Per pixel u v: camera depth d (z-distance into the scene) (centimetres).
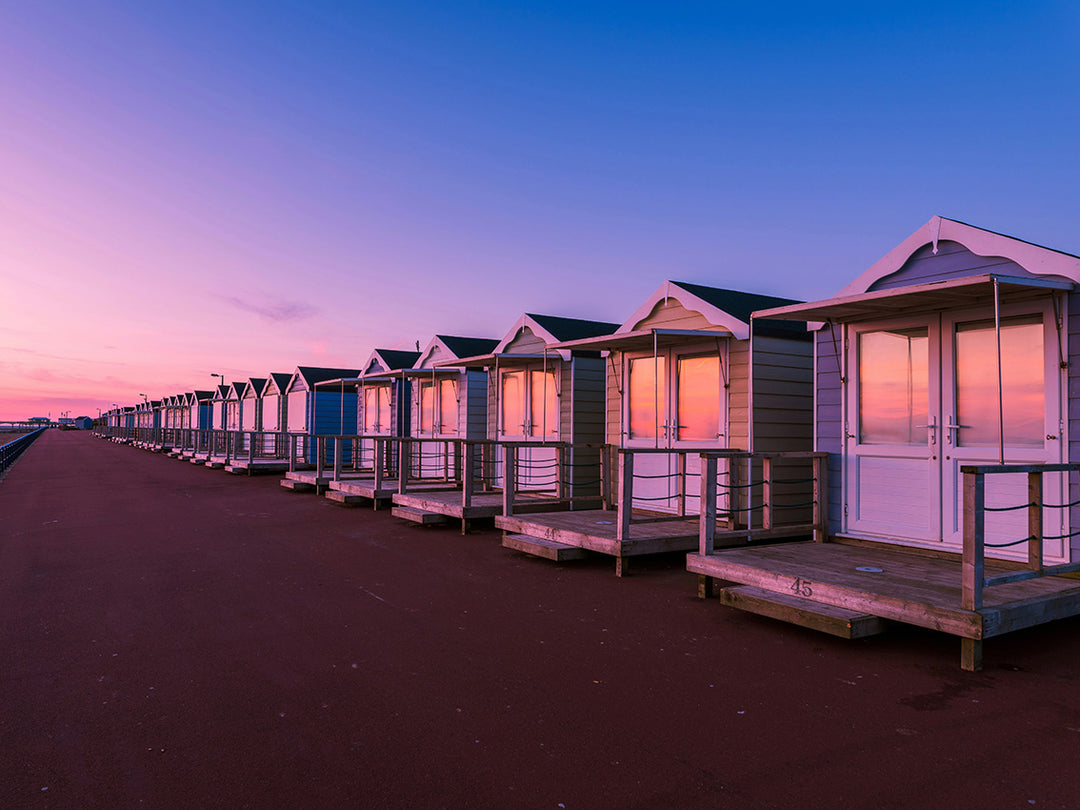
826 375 798
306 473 1794
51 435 10050
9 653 497
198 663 477
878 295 635
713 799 300
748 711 396
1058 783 313
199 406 3925
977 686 436
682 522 909
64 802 298
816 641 531
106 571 772
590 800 300
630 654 499
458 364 1417
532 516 973
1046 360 610
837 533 775
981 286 566
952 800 299
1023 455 625
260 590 688
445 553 895
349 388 2423
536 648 512
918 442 709
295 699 414
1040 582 553
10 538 993
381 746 352
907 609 487
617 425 1109
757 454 711
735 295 1062
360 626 567
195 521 1175
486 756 341
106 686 434
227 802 298
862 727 374
